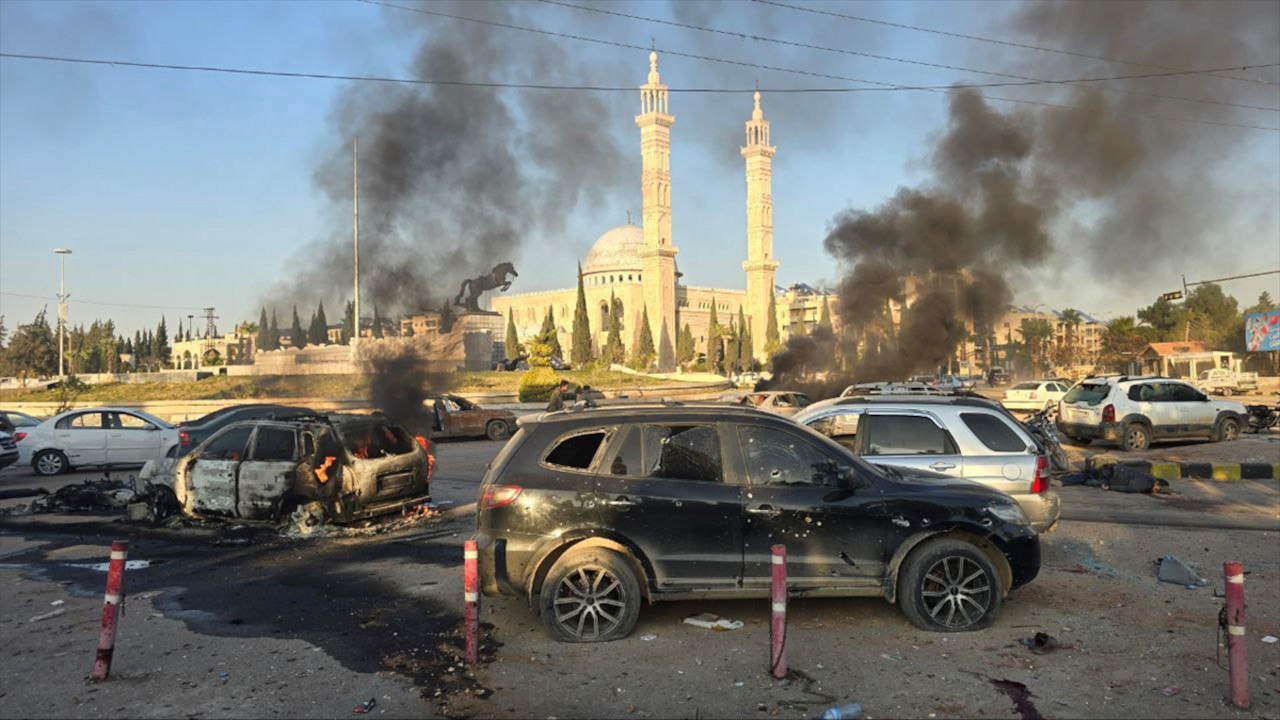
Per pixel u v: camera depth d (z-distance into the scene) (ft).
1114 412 55.11
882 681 15.64
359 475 31.99
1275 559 25.44
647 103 369.50
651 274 364.38
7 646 19.02
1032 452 25.73
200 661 17.65
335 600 22.48
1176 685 15.38
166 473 34.81
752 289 388.37
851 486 18.89
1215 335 243.40
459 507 37.73
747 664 16.63
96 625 20.65
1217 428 57.41
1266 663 16.48
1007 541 19.02
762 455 19.38
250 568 26.58
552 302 440.04
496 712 14.57
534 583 18.78
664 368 353.51
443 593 22.93
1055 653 17.11
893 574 18.72
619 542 18.57
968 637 18.19
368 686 15.98
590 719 14.19
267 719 14.46
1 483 51.93
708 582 18.65
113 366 338.34
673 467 19.16
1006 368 321.32
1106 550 26.76
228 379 168.45
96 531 33.30
